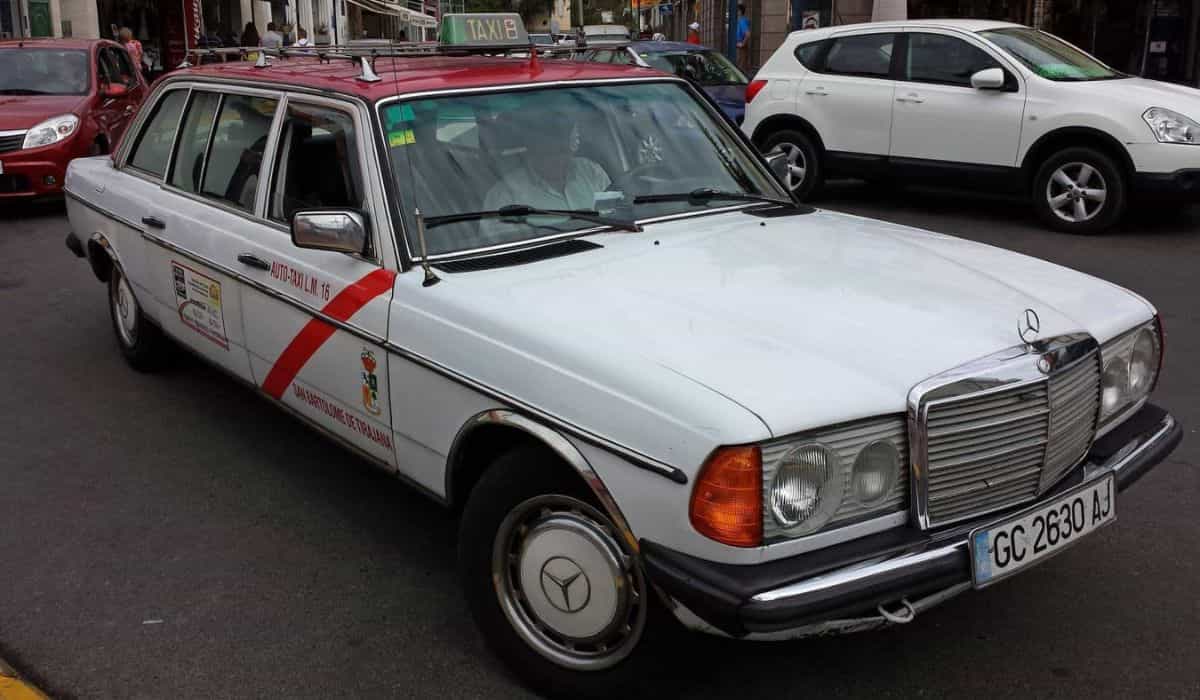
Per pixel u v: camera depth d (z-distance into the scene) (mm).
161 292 5203
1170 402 5340
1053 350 2881
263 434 5211
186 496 4520
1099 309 3254
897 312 3014
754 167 4496
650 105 4305
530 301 3133
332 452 4992
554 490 2908
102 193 5820
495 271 3377
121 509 4398
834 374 2652
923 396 2611
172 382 5953
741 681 3170
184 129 5180
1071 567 3803
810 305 3051
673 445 2547
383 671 3258
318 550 4043
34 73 11891
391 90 3805
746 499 2463
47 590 3758
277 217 4207
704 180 4211
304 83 4172
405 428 3473
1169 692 3084
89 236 6020
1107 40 17500
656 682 2916
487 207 3666
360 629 3496
